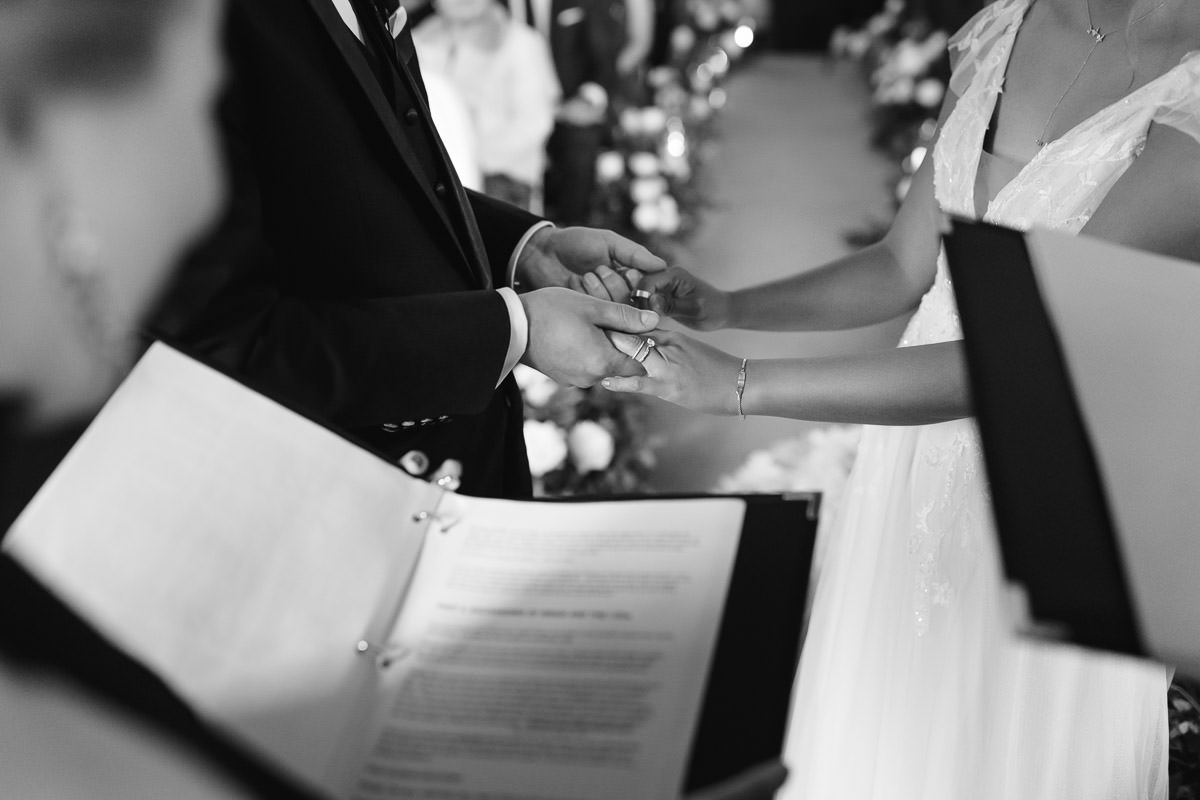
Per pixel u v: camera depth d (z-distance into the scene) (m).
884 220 5.42
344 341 1.35
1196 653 0.95
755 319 1.89
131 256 0.98
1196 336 1.08
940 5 6.98
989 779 1.57
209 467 1.11
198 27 1.00
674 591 1.09
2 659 0.91
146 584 1.03
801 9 10.95
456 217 1.54
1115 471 1.01
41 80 0.91
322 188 1.39
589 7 4.94
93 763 0.87
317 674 1.06
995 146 1.68
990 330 1.06
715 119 7.46
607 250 1.79
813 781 1.73
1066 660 1.56
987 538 1.60
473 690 1.06
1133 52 1.54
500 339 1.44
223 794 0.89
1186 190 1.45
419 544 1.18
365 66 1.40
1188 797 1.83
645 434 3.39
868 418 1.57
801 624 1.05
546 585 1.12
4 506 1.02
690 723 1.01
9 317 0.96
